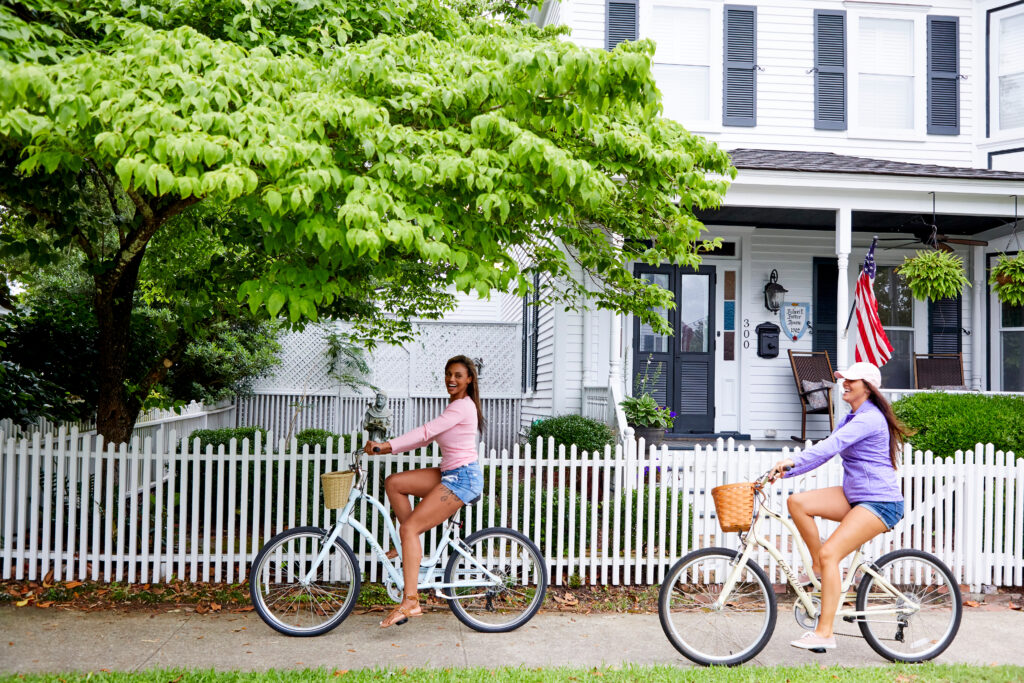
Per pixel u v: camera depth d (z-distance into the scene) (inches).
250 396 704.4
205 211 298.0
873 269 404.2
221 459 282.7
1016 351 501.7
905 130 513.3
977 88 515.5
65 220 269.9
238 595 270.8
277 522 285.3
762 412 513.0
